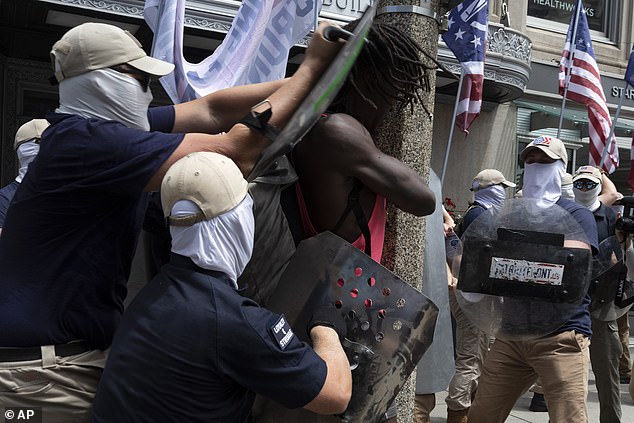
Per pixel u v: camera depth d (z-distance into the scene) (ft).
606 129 27.91
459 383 15.44
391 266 7.74
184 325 4.88
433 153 35.53
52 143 5.50
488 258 9.23
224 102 6.98
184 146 5.42
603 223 15.08
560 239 9.10
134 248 6.07
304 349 5.13
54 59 5.82
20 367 5.44
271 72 9.91
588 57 28.02
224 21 25.16
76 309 5.60
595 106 27.78
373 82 6.12
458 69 30.40
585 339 10.21
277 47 9.89
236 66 9.89
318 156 5.87
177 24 9.54
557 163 11.12
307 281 5.86
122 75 5.67
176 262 5.18
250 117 5.37
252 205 5.30
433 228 10.79
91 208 5.56
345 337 5.79
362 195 6.10
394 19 7.82
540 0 40.34
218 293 4.98
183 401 4.85
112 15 23.90
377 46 5.92
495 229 9.30
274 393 4.98
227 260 5.11
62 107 5.82
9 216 5.72
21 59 28.55
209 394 4.92
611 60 41.57
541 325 9.29
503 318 9.42
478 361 15.88
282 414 5.97
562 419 9.86
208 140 5.48
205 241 5.02
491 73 32.35
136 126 5.86
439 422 16.47
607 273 13.24
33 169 5.60
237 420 5.22
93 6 23.35
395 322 5.82
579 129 40.65
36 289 5.53
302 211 6.26
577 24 27.81
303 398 5.01
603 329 14.21
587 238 10.10
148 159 5.33
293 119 4.43
